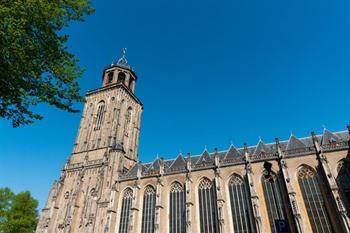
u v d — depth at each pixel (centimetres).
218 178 6481
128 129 9350
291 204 5397
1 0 2017
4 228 6650
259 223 5459
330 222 5197
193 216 6247
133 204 6825
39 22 2227
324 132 6869
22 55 2084
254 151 7075
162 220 6438
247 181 6278
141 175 7488
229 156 7312
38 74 2319
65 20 2484
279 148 6397
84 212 6956
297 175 6000
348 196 5322
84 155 8331
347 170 5666
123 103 9425
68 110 2622
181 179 6994
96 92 9769
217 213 5994
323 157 5812
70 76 2523
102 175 7425
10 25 1995
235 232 5753
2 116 2250
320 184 5678
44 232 6831
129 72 10362
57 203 7375
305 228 5141
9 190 7412
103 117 9025
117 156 7862
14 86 2173
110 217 6719
